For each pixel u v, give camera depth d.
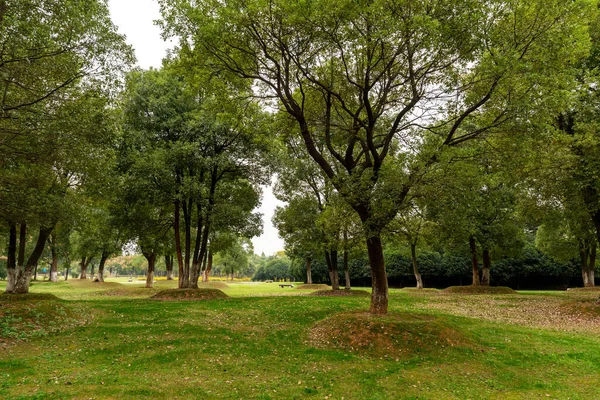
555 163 17.33
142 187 22.28
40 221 15.60
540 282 44.56
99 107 15.12
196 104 24.67
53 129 12.66
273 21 12.10
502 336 12.82
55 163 13.97
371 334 11.56
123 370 8.80
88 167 15.21
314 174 27.00
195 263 25.84
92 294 30.55
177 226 26.30
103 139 14.80
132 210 24.50
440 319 13.41
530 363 10.06
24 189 14.56
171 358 9.88
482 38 11.62
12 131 12.16
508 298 24.36
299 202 27.42
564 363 10.09
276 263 84.88
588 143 16.41
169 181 22.55
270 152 24.84
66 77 13.55
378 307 13.88
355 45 12.50
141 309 17.45
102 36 13.48
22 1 11.36
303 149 26.64
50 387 7.46
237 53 13.71
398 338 11.30
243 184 27.14
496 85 12.23
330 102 15.28
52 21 12.45
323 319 14.54
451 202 11.88
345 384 8.34
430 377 8.94
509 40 12.35
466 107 13.95
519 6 11.88
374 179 12.97
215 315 16.31
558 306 19.48
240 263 73.06
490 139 13.88
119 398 7.05
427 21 10.00
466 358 10.34
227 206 23.45
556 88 11.71
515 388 8.37
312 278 56.81
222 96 15.45
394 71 14.62
